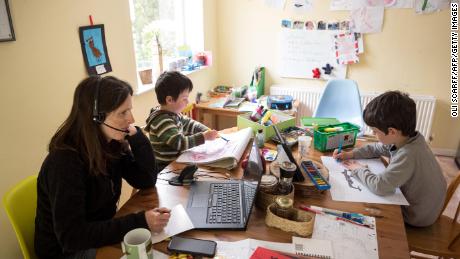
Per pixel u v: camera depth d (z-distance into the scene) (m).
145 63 2.65
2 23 1.34
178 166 1.50
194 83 3.16
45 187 1.04
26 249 1.13
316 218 1.11
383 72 3.31
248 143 1.76
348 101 2.75
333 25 3.25
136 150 1.32
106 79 1.05
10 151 1.45
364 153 1.63
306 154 1.69
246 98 3.25
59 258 1.17
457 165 3.23
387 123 1.35
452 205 2.51
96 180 1.12
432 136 3.43
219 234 1.03
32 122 1.54
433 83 3.25
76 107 1.04
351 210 1.17
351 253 0.95
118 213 1.15
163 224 1.02
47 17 1.55
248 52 3.60
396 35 3.16
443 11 3.00
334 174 1.45
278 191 1.17
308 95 3.49
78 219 0.98
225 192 1.26
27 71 1.48
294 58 3.46
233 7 3.48
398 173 1.29
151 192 1.29
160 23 2.80
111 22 1.99
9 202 1.12
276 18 3.38
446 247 1.37
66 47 1.68
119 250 0.97
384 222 1.10
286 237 1.02
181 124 1.92
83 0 1.76
